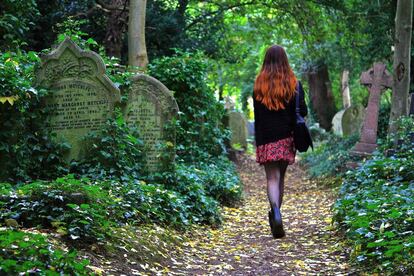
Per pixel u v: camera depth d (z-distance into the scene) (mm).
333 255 6270
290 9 24078
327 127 31188
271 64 6422
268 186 6461
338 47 26016
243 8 25719
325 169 17109
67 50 8336
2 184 6523
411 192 7254
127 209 6902
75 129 8367
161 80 13250
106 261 5141
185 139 13016
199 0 24875
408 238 5133
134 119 9438
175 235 7098
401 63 13992
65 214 5441
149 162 9359
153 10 20438
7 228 4828
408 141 11594
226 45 25641
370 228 5906
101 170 8203
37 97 8094
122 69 10977
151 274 5254
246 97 46688
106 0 18234
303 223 8836
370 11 20359
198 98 13344
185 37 22188
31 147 8125
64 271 4242
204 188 10547
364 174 10445
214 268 5863
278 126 6344
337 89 38438
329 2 22516
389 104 20469
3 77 7461
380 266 5109
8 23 12000
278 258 6348
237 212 10461
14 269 3873
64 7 17562
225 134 15039
